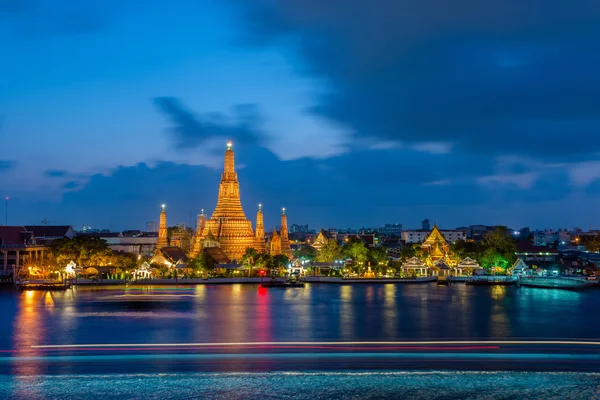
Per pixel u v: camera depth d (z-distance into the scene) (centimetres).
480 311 14862
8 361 9450
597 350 10206
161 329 12062
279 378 8594
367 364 9294
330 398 7838
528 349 10262
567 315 14125
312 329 12094
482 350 10200
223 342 10825
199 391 8081
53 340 10956
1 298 17812
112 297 18125
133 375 8725
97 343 10725
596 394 7994
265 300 17375
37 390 8100
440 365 9231
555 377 8650
